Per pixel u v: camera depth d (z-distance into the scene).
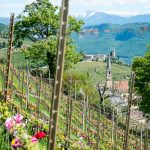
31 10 78.31
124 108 63.81
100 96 72.00
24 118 19.16
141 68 79.81
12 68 40.31
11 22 13.48
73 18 71.00
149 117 69.88
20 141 7.87
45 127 19.28
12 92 31.88
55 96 3.39
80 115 47.59
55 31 79.12
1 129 8.83
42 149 10.45
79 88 76.50
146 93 76.94
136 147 47.59
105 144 38.25
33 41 79.88
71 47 76.88
